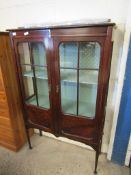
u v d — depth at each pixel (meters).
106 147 1.74
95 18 1.35
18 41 1.31
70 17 1.44
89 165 1.62
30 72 1.52
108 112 1.59
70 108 1.42
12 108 1.67
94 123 1.30
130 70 1.27
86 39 1.07
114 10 1.26
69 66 1.30
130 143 1.50
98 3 1.29
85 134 1.40
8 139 1.81
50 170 1.58
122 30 1.28
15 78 1.64
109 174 1.51
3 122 1.73
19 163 1.67
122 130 1.49
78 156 1.75
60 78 1.29
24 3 1.57
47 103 1.56
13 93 1.65
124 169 1.57
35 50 1.43
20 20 1.67
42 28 1.15
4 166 1.64
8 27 1.77
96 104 1.23
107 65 1.07
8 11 1.69
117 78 1.43
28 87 1.62
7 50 1.49
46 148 1.88
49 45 1.20
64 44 1.21
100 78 1.13
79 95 1.44
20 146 1.88
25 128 1.83
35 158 1.73
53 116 1.46
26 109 1.61
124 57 1.26
